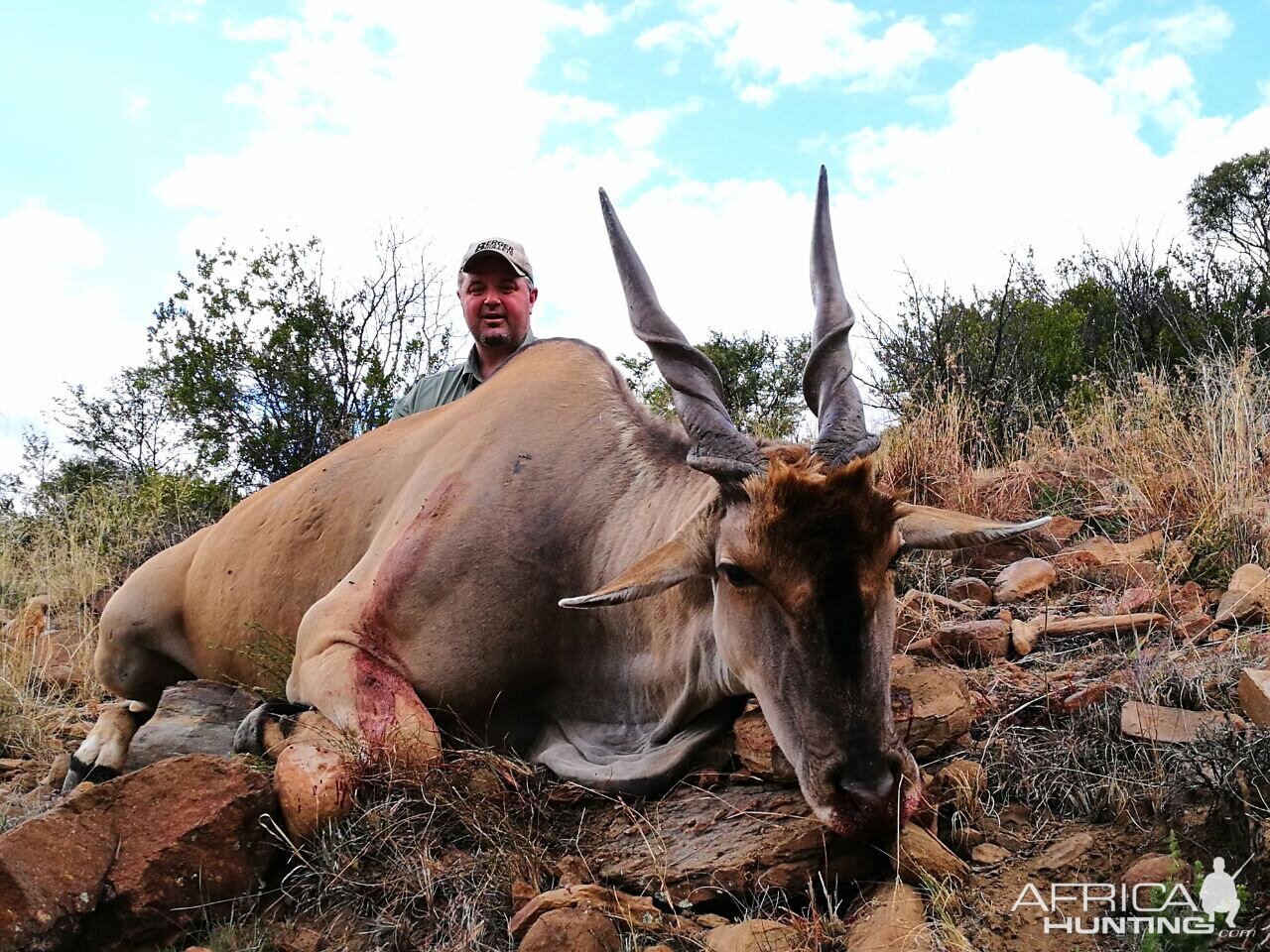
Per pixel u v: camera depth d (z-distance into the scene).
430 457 1.87
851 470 1.18
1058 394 3.72
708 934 1.17
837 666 1.20
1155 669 1.54
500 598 1.65
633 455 1.72
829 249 1.56
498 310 2.74
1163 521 2.15
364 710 1.55
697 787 1.42
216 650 2.18
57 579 3.22
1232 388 2.66
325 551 2.02
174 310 4.07
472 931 1.22
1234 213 6.21
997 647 1.76
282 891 1.33
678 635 1.51
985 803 1.34
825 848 1.23
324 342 4.05
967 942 1.10
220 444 3.93
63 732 2.25
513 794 1.47
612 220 1.57
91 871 1.24
